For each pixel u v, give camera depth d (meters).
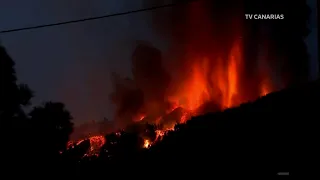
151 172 10.66
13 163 10.55
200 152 10.89
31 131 10.96
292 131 10.61
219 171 9.68
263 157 9.66
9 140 10.66
